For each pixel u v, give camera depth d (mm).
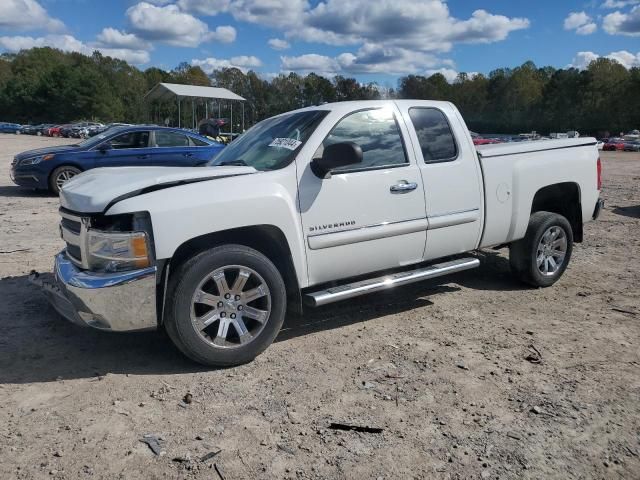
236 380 3836
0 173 17828
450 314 5133
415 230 4785
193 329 3838
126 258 3701
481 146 5508
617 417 3369
